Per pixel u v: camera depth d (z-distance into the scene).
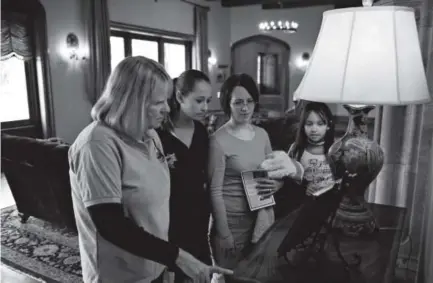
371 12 0.98
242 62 11.30
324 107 1.46
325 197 1.18
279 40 10.77
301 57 10.67
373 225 1.23
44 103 5.67
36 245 3.13
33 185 3.21
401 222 1.36
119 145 0.97
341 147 1.16
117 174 0.95
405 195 2.10
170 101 1.42
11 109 5.43
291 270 1.04
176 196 1.43
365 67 0.98
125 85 0.95
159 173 1.08
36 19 5.39
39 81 5.62
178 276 1.37
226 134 1.50
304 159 1.52
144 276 1.09
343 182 1.19
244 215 1.53
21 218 3.57
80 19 6.06
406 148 2.06
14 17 5.18
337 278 0.99
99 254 1.03
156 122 1.01
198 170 1.48
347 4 9.58
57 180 2.96
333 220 1.23
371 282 0.97
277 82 11.06
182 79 1.39
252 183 1.48
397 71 0.97
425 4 1.85
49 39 5.58
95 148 0.93
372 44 0.98
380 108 2.17
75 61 6.07
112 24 6.62
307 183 1.51
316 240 1.13
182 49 9.02
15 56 5.27
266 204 1.50
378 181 2.19
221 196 1.51
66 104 6.00
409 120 2.03
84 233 1.05
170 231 1.47
